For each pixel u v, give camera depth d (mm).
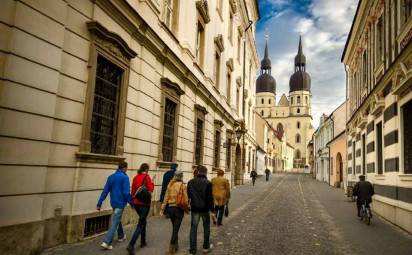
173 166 11328
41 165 6293
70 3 7129
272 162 81500
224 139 23141
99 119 8445
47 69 6398
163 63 12047
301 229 10328
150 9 10820
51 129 6516
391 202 12141
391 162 12164
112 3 8391
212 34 19281
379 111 13898
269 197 21016
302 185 35844
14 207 5754
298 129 110875
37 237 6184
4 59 5605
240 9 28344
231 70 25281
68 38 7105
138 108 10164
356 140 20719
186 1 14758
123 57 9117
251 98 37438
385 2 13492
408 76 9602
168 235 8625
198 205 7094
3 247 5531
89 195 7832
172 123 13469
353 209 16125
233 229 9938
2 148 5539
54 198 6805
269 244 8148
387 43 13109
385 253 7789
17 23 5773
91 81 7730
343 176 30156
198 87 16219
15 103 5758
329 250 7820
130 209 9789
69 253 6445
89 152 7707
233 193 22812
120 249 7016
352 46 22891
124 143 9445
